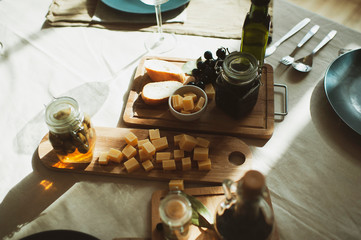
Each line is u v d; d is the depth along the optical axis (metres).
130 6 1.32
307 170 0.94
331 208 0.87
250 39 1.01
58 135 0.84
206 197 0.87
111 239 0.83
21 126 1.08
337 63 1.08
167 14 1.34
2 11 1.41
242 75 0.88
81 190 0.92
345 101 1.03
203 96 1.03
